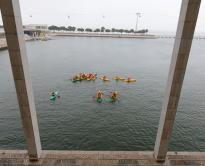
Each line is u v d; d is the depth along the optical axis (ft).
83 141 72.54
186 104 109.91
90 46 414.41
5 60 226.99
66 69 196.34
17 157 38.70
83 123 86.17
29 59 247.70
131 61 255.91
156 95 125.18
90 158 38.81
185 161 38.63
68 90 131.75
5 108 99.76
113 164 37.50
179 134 78.13
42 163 37.58
